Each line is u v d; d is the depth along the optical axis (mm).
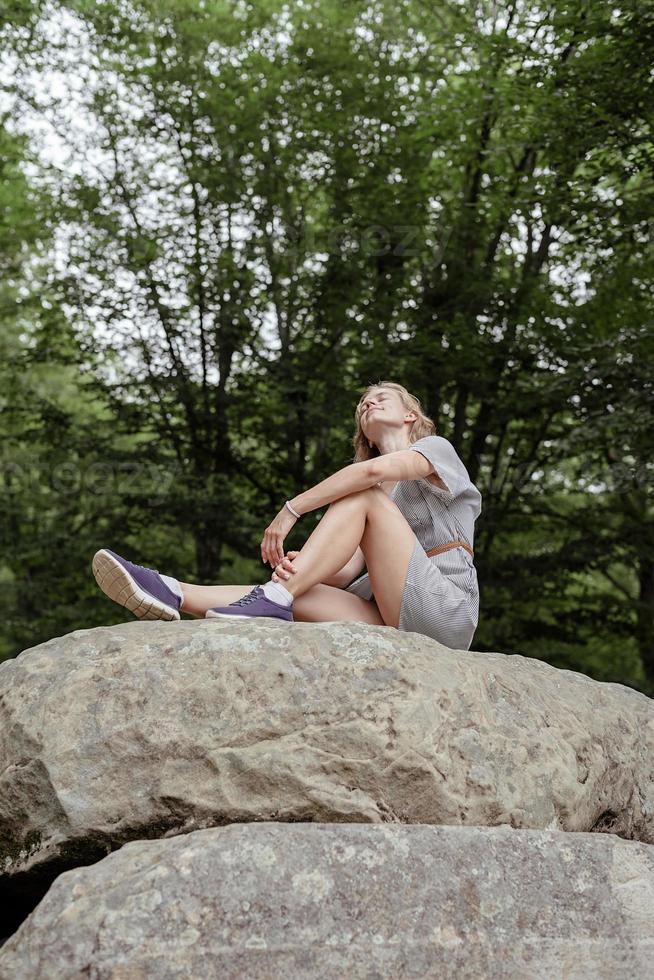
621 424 7898
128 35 11164
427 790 2518
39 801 2529
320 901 2184
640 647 11031
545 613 11680
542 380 8984
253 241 10961
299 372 10609
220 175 10797
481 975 2189
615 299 10164
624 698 3338
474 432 10789
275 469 11484
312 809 2467
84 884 2211
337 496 3219
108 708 2582
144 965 2057
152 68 11078
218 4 11680
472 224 10727
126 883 2182
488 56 9539
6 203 11727
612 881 2410
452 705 2643
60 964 2068
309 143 10797
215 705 2562
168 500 10859
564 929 2295
